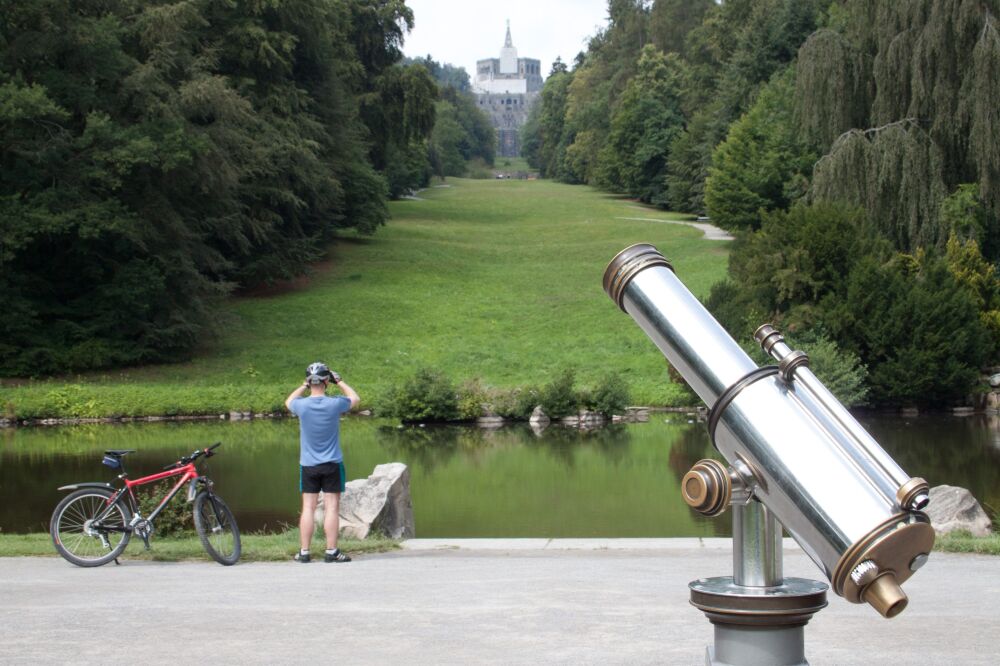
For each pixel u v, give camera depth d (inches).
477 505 641.6
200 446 970.7
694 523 569.0
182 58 1515.7
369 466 837.2
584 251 2476.6
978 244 1309.1
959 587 314.3
